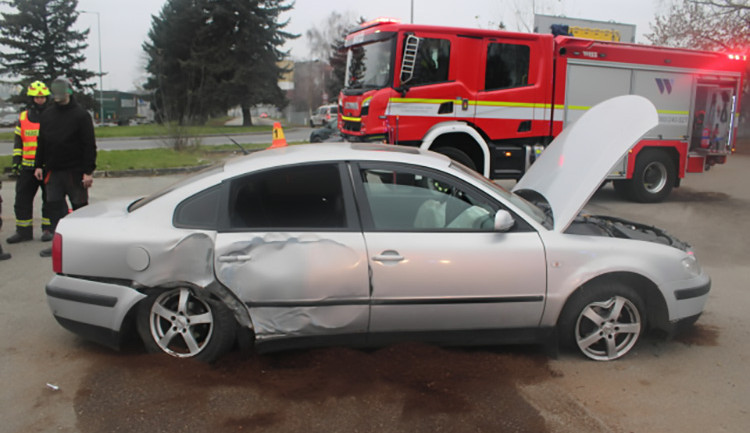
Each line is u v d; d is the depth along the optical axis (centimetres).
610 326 385
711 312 495
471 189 378
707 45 2406
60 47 5038
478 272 359
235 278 347
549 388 350
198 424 307
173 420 310
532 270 365
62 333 427
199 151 1912
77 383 349
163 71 4506
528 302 368
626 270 376
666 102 1030
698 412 326
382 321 359
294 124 5853
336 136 1375
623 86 988
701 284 401
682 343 423
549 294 369
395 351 384
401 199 369
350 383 348
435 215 371
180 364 363
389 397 334
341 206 361
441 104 874
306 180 364
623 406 332
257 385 345
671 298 388
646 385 357
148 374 354
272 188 362
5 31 4906
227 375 356
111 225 364
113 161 1531
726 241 768
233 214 356
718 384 360
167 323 376
